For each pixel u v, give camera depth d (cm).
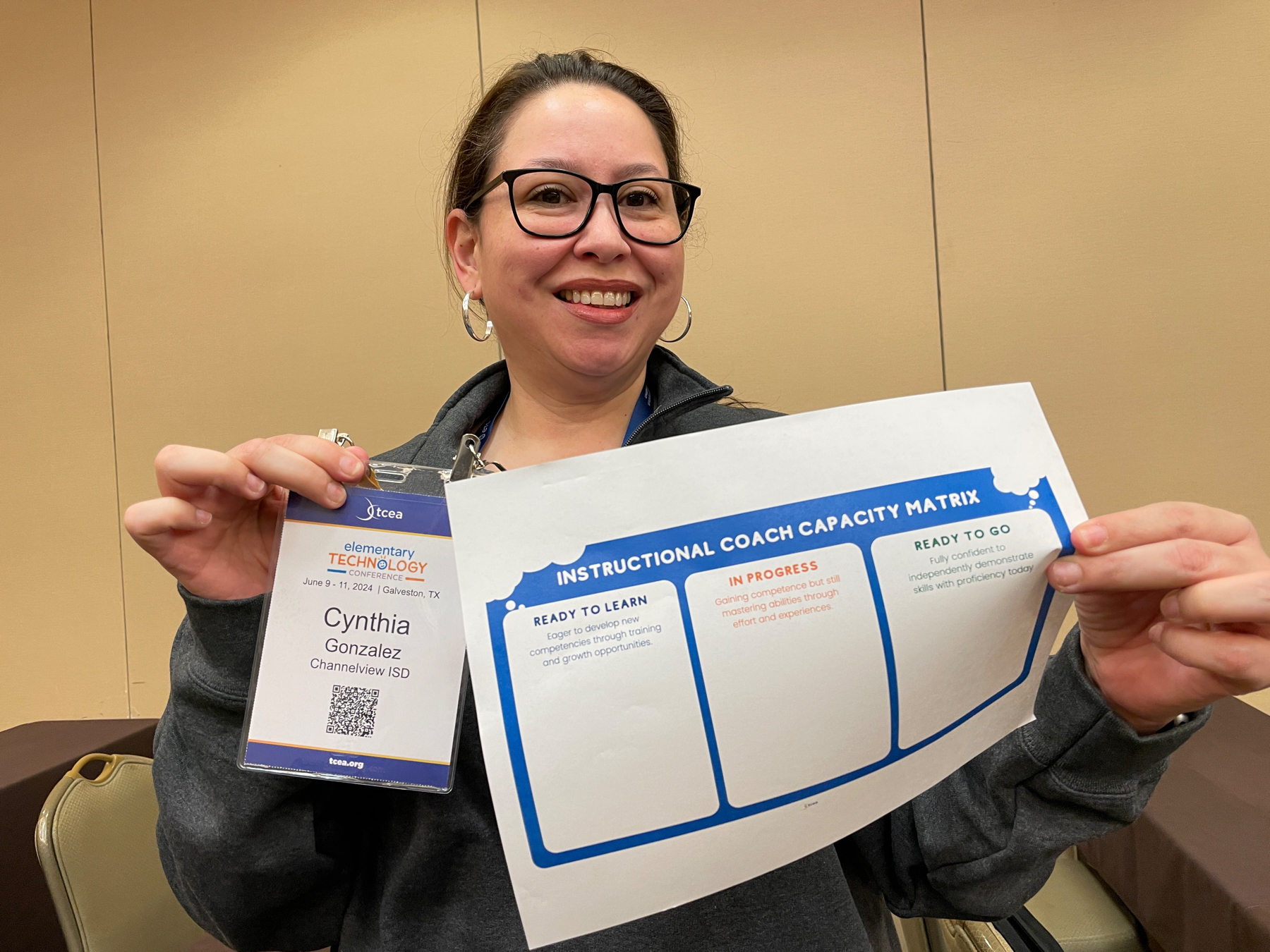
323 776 51
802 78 187
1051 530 51
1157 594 49
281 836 57
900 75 185
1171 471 185
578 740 48
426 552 53
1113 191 182
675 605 49
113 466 219
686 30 188
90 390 218
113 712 223
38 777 150
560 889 47
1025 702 53
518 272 69
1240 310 181
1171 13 177
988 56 182
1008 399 54
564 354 70
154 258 213
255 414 211
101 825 110
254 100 206
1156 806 117
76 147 214
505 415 86
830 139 187
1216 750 134
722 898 62
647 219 70
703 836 49
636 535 50
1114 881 128
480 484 50
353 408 207
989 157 184
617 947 60
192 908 62
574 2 191
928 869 62
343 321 205
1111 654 53
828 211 189
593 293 70
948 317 188
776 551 50
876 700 50
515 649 48
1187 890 105
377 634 52
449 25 196
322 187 204
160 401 215
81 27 212
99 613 222
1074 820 56
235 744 55
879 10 184
